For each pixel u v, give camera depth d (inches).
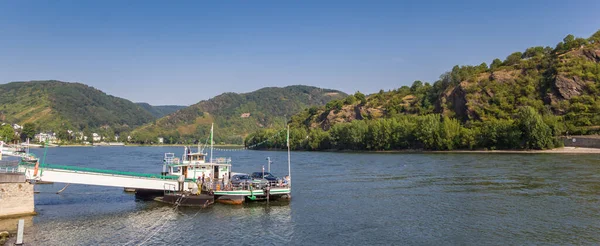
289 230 1680.6
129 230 1696.6
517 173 3309.5
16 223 1771.7
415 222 1785.2
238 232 1657.2
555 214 1849.2
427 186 2778.1
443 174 3444.9
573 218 1771.7
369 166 4480.8
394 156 6205.7
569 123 6555.1
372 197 2411.4
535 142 6038.4
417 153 6924.2
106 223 1811.0
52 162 5442.9
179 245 1487.5
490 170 3604.8
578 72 7450.8
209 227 1737.2
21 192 1900.8
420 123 7544.3
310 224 1774.1
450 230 1644.9
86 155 7667.3
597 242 1441.9
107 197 2500.0
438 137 7130.9
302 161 5605.3
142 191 2448.3
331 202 2268.7
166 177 2372.0
